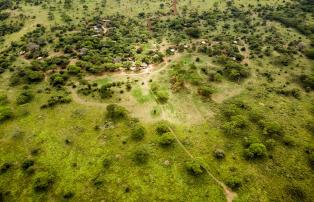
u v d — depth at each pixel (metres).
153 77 123.06
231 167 80.19
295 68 127.38
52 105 103.12
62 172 79.31
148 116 100.19
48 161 82.50
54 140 89.06
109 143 88.06
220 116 99.62
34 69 123.56
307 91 113.38
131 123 95.81
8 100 106.81
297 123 95.88
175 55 141.88
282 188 74.75
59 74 119.19
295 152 84.56
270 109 102.75
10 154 85.44
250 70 127.12
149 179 77.12
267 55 137.88
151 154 84.06
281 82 118.75
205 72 125.44
